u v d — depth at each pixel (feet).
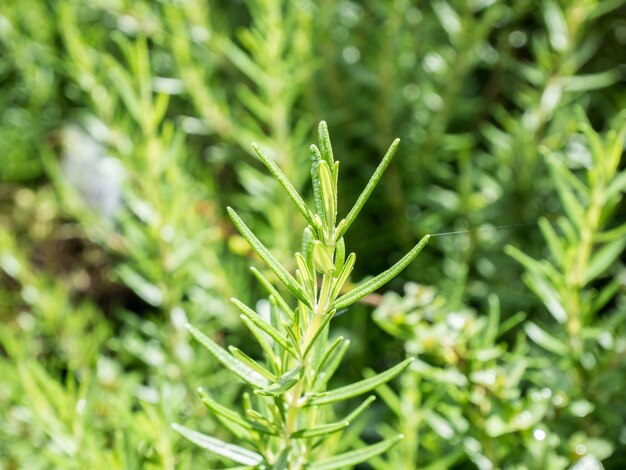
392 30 2.00
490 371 1.19
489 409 1.19
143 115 1.48
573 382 1.29
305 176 1.75
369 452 0.93
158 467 1.10
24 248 2.17
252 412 0.86
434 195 1.94
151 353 1.54
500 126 2.28
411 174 2.07
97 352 1.66
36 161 2.32
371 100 2.13
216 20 2.22
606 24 2.24
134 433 1.15
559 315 1.28
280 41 1.69
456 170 2.25
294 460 0.93
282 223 1.68
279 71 1.71
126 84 1.47
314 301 0.80
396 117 2.14
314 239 0.76
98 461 1.13
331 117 2.05
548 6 1.90
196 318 1.60
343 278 0.78
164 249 1.54
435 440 1.28
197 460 1.26
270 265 0.77
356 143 2.19
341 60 2.10
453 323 1.22
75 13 2.22
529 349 1.48
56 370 1.71
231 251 1.82
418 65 2.16
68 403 1.16
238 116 2.16
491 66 2.24
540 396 1.23
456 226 1.88
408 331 1.23
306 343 0.81
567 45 1.88
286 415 0.90
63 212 2.23
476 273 1.86
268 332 0.80
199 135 2.29
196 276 1.64
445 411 1.22
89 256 2.19
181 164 1.85
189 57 1.90
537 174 1.85
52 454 1.15
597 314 1.83
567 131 1.85
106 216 2.08
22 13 2.31
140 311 2.17
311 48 1.95
